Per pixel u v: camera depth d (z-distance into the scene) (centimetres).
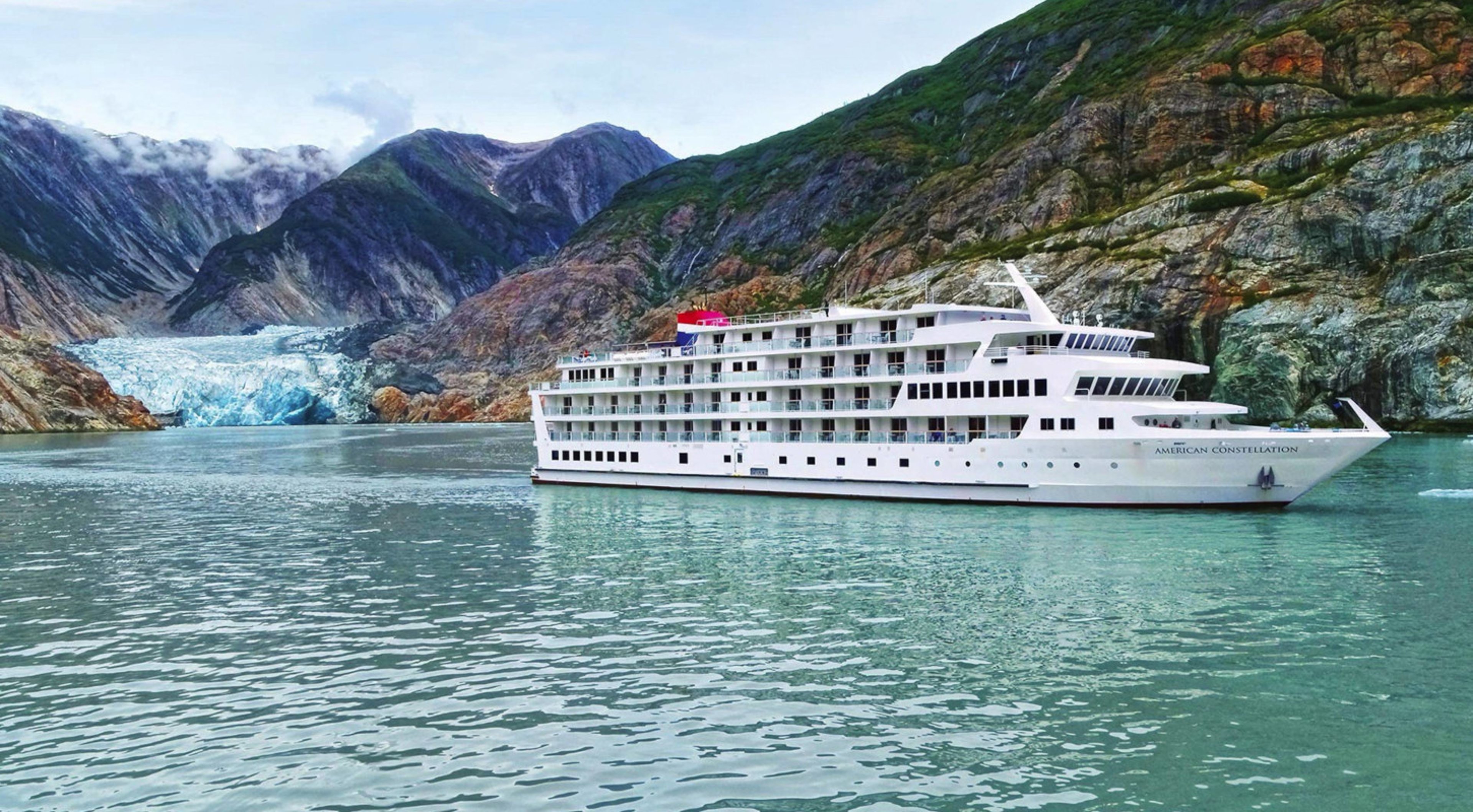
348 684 2988
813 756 2383
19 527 6781
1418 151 15125
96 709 2805
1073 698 2767
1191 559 4731
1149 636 3384
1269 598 3934
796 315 8156
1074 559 4781
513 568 4866
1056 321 6662
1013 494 6538
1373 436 5797
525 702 2795
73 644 3525
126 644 3522
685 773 2289
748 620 3700
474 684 2966
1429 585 4125
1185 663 3073
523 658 3228
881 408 7081
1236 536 5325
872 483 7119
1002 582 4278
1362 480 8019
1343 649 3200
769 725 2589
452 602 4100
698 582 4409
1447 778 2228
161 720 2700
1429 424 13275
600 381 8819
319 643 3484
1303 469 5981
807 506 6938
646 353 8512
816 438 7438
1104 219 18825
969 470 6656
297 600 4206
